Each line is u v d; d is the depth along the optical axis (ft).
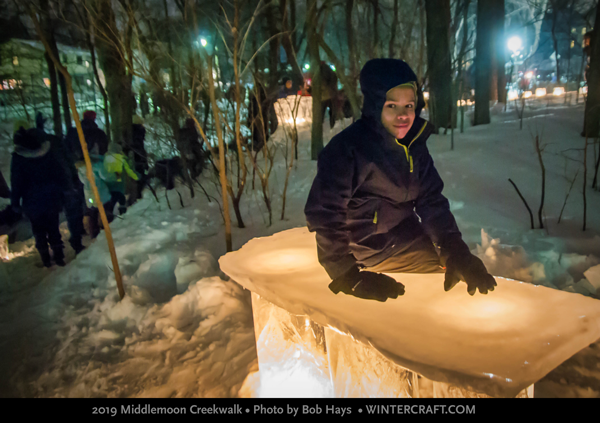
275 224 16.05
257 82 16.87
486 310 5.46
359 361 5.74
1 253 18.51
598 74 19.72
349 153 5.87
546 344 4.66
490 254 11.21
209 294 10.83
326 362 6.46
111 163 20.48
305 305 5.93
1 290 14.70
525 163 18.66
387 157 5.93
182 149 20.47
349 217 6.40
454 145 22.27
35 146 15.65
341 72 19.70
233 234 15.51
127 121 23.03
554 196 15.48
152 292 12.44
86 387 8.36
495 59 36.52
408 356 4.68
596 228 12.82
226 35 15.78
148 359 8.99
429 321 5.28
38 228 16.20
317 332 6.47
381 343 4.95
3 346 10.46
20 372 9.23
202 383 8.11
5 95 32.55
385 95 5.54
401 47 22.84
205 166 22.62
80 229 17.97
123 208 21.65
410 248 6.61
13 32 27.58
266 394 7.27
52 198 16.11
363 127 5.94
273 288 6.51
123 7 15.33
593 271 9.66
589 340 4.87
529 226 13.43
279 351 7.07
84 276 14.05
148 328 10.14
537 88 45.03
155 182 26.03
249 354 8.79
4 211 18.12
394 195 6.21
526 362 4.38
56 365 9.21
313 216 5.99
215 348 9.15
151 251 15.10
